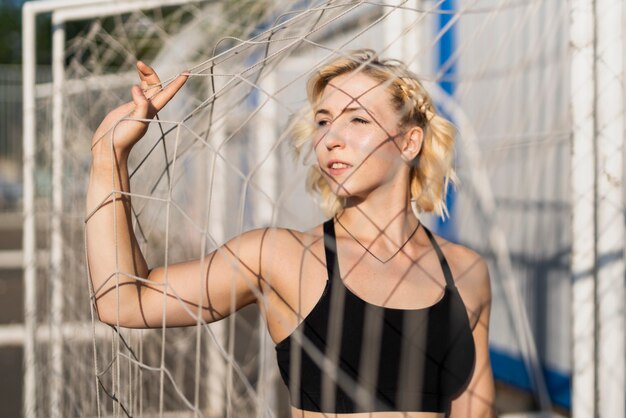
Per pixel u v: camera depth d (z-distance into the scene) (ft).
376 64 4.74
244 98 6.24
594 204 5.55
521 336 12.78
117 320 4.23
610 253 5.54
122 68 11.14
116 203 4.29
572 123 5.59
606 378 5.58
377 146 4.47
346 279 4.28
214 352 11.30
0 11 57.31
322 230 4.52
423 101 4.77
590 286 5.59
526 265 12.73
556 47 10.51
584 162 5.54
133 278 4.25
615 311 5.56
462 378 4.42
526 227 12.53
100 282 4.24
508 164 11.99
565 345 11.96
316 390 4.17
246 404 9.00
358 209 4.55
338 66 4.63
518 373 12.85
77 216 9.39
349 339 4.17
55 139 9.36
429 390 4.30
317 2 6.76
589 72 5.49
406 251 4.59
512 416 11.23
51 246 9.31
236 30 11.29
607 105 5.47
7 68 43.93
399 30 8.42
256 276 4.33
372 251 4.47
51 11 9.71
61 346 8.85
